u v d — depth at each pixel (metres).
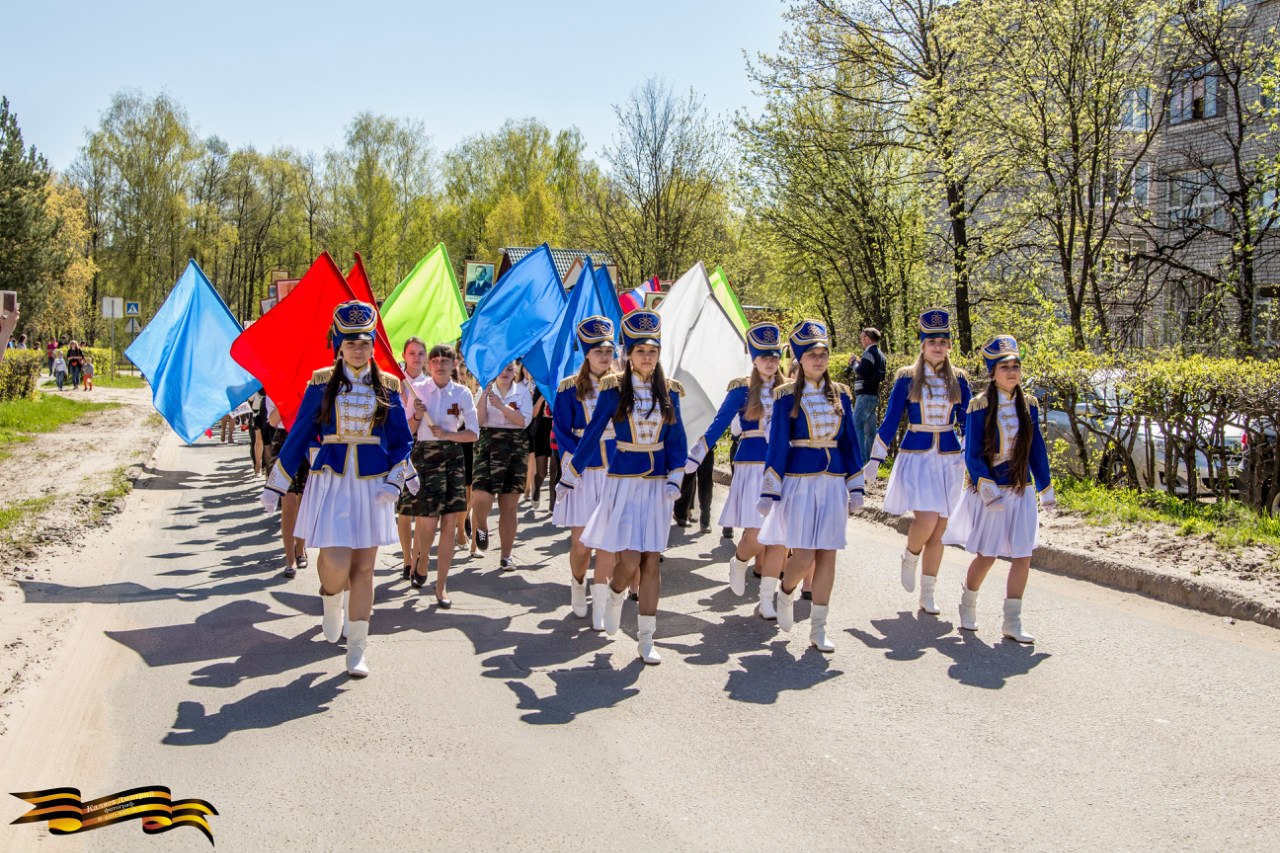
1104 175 17.67
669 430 6.47
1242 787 4.49
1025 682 5.86
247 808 4.30
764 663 6.29
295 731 5.18
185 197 61.28
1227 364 9.84
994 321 20.36
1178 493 10.50
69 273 48.38
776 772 4.66
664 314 9.73
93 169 60.00
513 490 8.98
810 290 27.53
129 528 11.15
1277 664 6.09
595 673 6.12
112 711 5.46
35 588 8.12
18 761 4.79
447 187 66.25
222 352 11.90
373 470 6.10
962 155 18.36
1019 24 16.77
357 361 6.04
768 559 7.25
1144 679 5.87
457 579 8.69
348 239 63.66
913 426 7.51
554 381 9.55
